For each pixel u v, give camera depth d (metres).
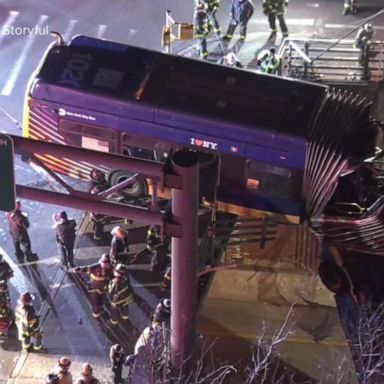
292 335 65.69
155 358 58.72
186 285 54.59
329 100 74.94
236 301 68.94
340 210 71.94
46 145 46.84
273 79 74.44
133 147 73.88
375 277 67.75
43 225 78.25
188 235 51.44
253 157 71.25
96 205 49.94
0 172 45.53
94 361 65.06
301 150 70.00
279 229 74.94
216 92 72.94
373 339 58.94
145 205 75.62
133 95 72.31
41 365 64.56
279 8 97.00
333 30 102.19
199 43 94.62
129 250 74.38
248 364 63.19
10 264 73.50
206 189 69.50
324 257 70.69
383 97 89.19
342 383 62.03
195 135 71.75
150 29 105.38
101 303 67.06
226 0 109.94
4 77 98.38
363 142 73.88
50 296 70.44
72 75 73.75
